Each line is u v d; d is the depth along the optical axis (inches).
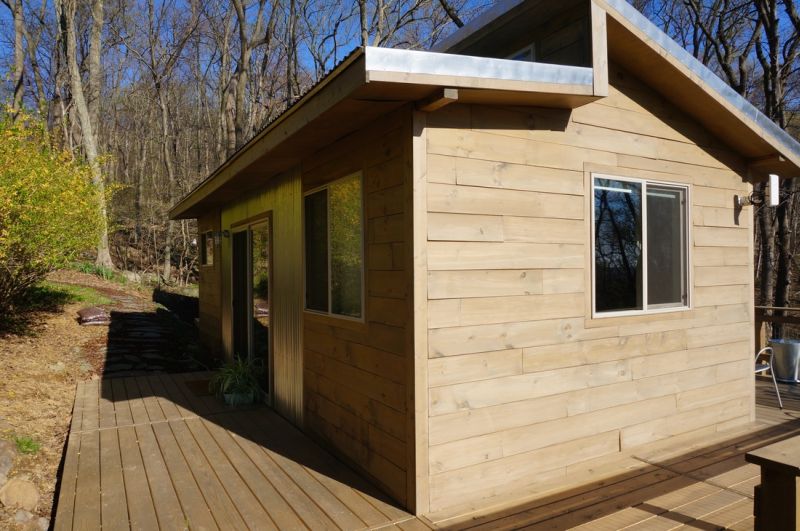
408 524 115.9
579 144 147.1
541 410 138.5
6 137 272.2
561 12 157.4
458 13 659.4
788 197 475.5
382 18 671.1
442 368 122.8
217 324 324.2
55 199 280.4
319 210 170.9
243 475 144.2
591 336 147.9
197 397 230.8
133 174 989.2
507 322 132.4
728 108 166.7
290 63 773.9
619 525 114.4
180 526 116.3
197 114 1020.5
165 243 855.1
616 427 153.4
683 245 172.6
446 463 123.6
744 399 187.0
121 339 341.1
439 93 111.9
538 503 125.8
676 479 139.6
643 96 162.7
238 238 276.4
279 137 154.4
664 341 164.7
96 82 756.0
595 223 149.9
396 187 126.4
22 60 706.8
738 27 549.0
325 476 143.4
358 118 133.6
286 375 198.8
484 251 129.0
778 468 74.1
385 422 131.7
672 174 168.6
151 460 155.5
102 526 116.4
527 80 120.3
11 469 147.5
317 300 172.9
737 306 186.1
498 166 131.8
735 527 113.3
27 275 305.6
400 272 125.0
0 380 229.0
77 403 218.1
